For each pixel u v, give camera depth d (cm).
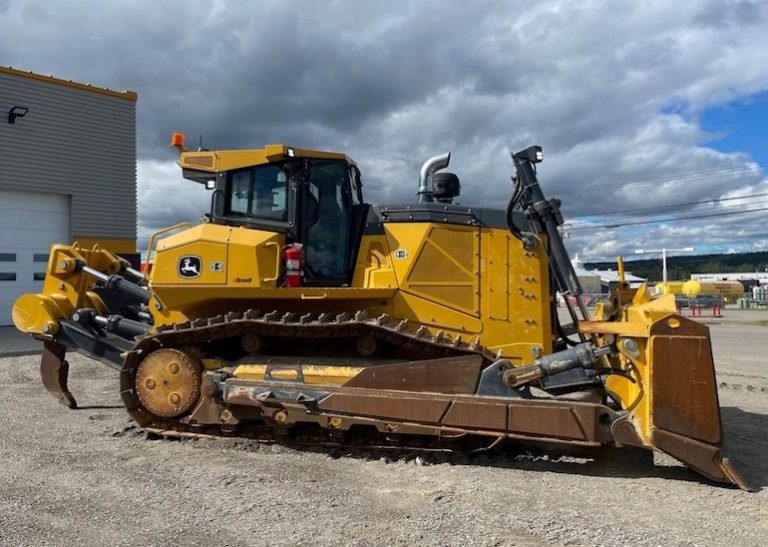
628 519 423
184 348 619
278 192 638
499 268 623
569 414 514
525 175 613
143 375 621
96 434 640
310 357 609
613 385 546
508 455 572
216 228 630
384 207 649
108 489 475
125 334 727
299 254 614
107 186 1873
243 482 493
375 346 590
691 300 3984
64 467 527
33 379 969
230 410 597
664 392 492
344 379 576
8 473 511
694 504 454
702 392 491
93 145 1842
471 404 533
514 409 525
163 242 639
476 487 486
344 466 540
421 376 557
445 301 621
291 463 545
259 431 609
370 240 640
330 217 645
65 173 1783
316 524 410
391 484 493
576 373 550
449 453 563
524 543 383
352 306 629
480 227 632
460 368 554
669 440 491
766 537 395
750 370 1145
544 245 625
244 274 602
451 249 627
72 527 404
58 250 758
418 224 633
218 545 378
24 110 1691
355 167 685
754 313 3584
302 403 565
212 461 548
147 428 624
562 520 420
